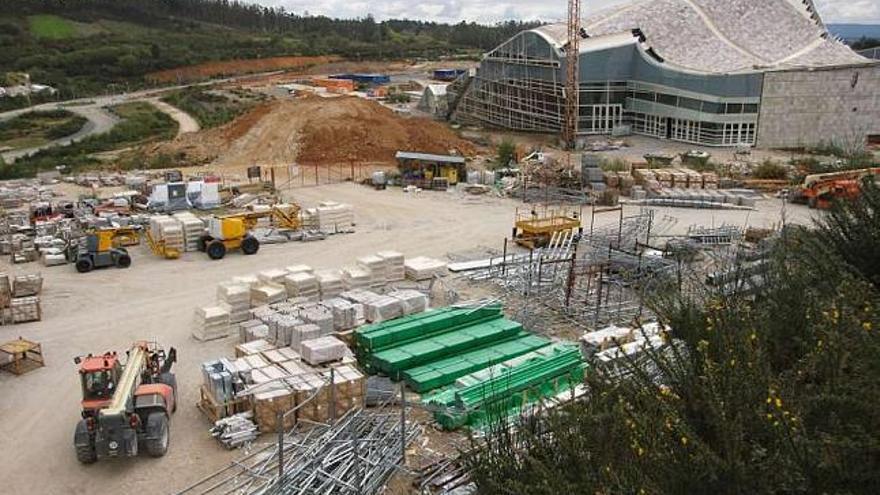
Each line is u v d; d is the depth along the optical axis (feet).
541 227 124.06
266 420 62.18
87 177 186.29
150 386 62.34
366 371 74.90
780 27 296.51
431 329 79.05
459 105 328.08
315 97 251.80
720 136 242.58
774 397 36.55
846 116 244.22
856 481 34.22
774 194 169.78
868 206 64.13
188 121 350.84
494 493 39.93
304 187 178.60
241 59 587.27
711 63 267.80
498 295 97.81
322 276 97.45
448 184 176.86
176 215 128.36
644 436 36.91
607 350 67.82
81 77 486.79
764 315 50.03
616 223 136.05
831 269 55.16
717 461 34.27
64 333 87.20
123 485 55.93
